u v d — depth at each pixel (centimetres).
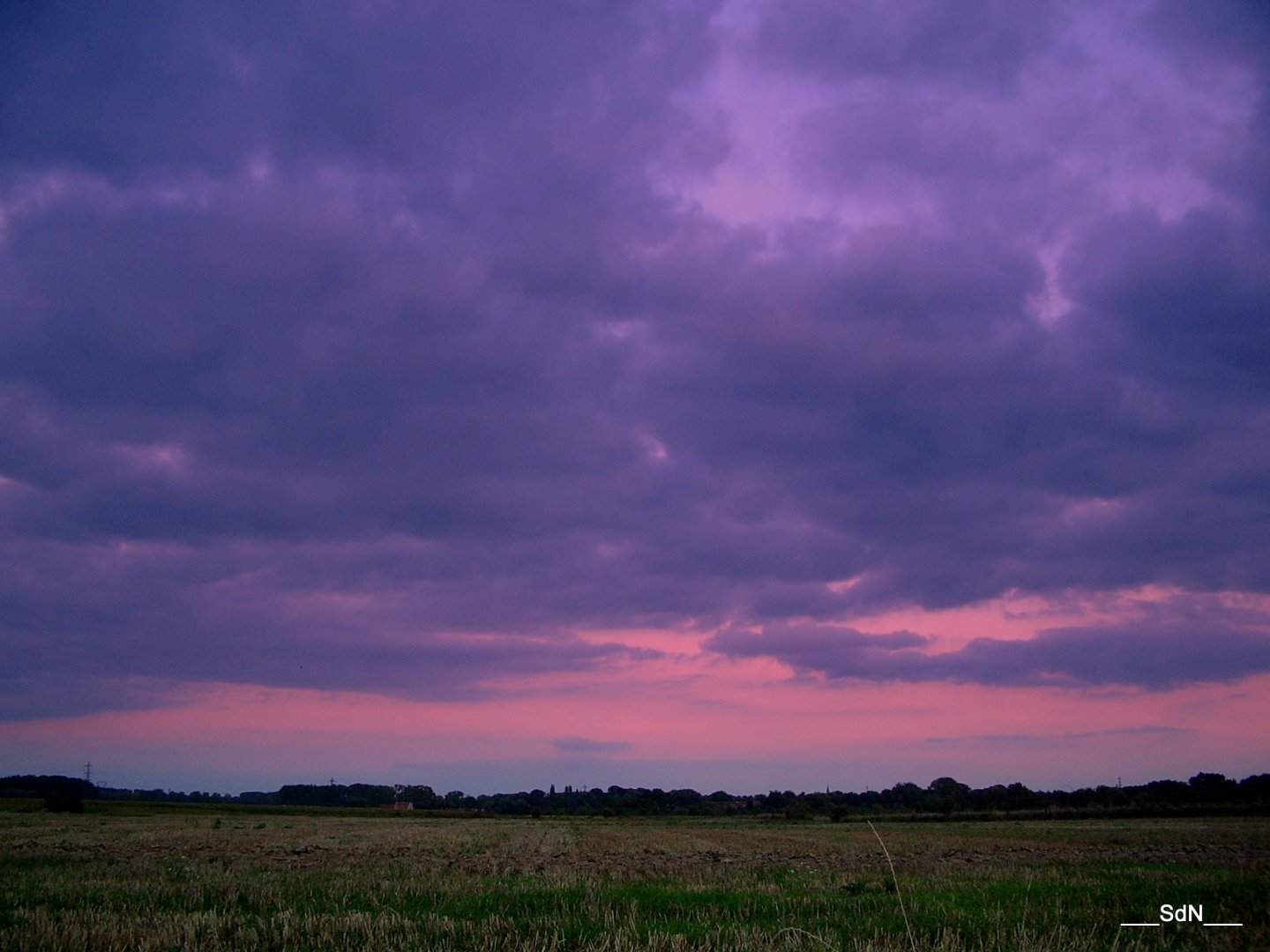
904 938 1454
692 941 1427
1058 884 2272
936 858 3734
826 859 3731
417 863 3266
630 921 1571
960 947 1407
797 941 1397
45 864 3030
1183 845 4550
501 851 4391
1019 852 4181
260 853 3762
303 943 1412
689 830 8031
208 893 2095
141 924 1568
